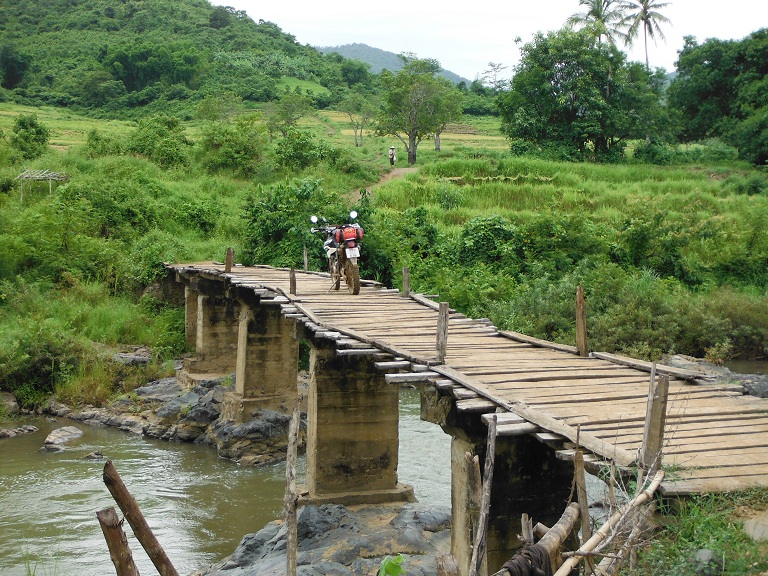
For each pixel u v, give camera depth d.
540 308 24.59
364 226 27.41
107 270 28.08
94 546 12.70
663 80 56.94
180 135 44.16
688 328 24.39
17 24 96.19
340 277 16.05
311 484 13.41
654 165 46.75
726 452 6.34
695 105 55.66
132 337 25.19
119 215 31.30
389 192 36.75
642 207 31.30
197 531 13.64
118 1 105.88
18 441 18.95
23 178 34.06
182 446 18.98
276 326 18.81
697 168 46.47
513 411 7.41
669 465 5.94
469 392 8.09
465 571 8.74
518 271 28.33
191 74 76.56
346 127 66.25
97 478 16.22
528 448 8.59
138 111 70.25
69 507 14.48
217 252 28.89
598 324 23.78
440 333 9.27
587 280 26.17
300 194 27.69
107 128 58.22
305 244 26.52
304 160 42.41
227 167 41.84
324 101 78.56
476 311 25.09
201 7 111.00
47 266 27.73
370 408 13.45
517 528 8.55
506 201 37.16
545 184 39.34
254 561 11.40
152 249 27.86
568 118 48.47
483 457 8.58
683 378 8.86
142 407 20.84
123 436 19.67
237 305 22.47
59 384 21.86
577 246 28.88
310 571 9.92
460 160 42.47
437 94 48.72
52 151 41.91
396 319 12.73
